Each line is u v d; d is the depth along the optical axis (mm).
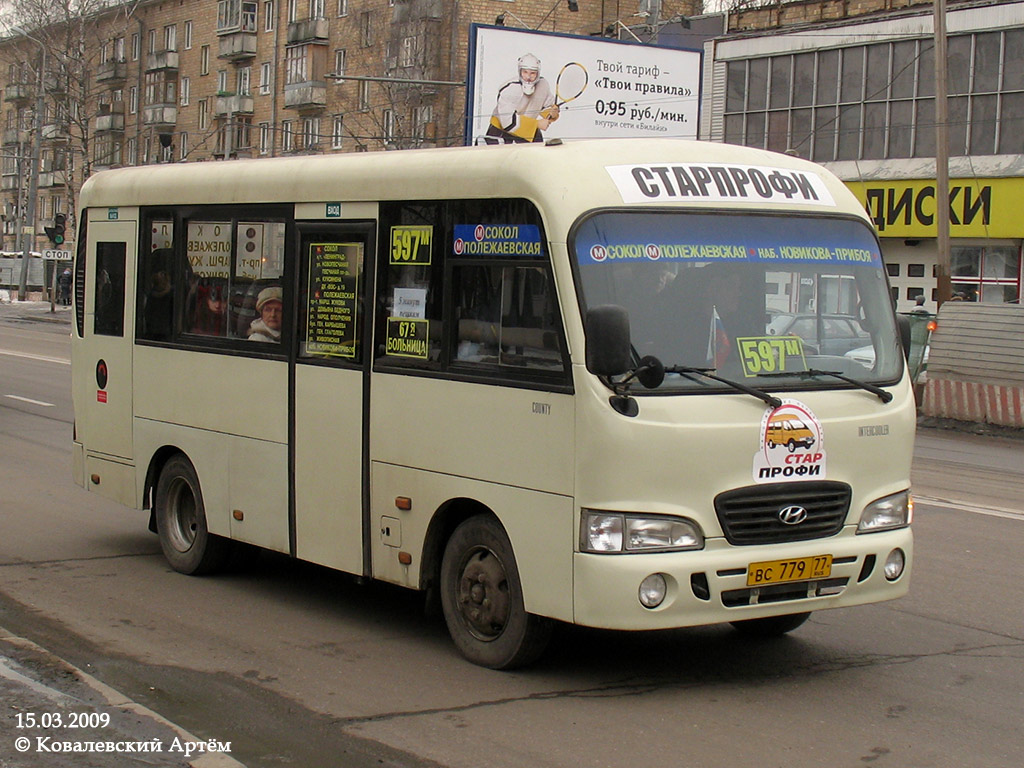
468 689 6180
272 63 60844
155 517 9070
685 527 5852
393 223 6961
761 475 6016
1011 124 30484
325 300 7402
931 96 31828
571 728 5609
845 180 33625
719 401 5957
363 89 54844
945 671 6676
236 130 62844
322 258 7426
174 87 68562
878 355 6602
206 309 8422
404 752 5270
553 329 5980
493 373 6312
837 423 6250
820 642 7227
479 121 33781
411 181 6828
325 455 7379
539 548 6059
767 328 6270
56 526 10367
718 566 5863
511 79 34062
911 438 6621
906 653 7016
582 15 51500
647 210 6133
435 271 6672
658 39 41375
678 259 6125
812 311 6441
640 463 5762
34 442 15219
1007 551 9859
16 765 4941
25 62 74250
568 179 6059
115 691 5953
